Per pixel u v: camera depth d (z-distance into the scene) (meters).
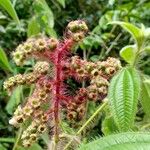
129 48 0.20
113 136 0.11
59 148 0.17
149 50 0.19
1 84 0.36
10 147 0.36
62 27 0.51
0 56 0.22
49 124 0.16
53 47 0.16
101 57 0.40
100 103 0.22
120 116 0.15
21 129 0.23
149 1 0.53
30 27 0.31
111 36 0.43
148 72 0.40
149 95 0.19
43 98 0.16
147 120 0.22
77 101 0.16
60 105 0.16
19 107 0.16
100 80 0.16
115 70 0.16
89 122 0.18
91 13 0.54
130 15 0.46
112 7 0.51
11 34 0.45
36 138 0.16
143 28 0.20
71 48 0.16
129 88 0.16
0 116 0.39
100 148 0.10
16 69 0.33
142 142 0.10
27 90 0.28
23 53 0.15
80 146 0.11
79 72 0.16
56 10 0.51
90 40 0.38
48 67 0.16
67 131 0.18
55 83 0.16
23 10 0.44
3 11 0.42
